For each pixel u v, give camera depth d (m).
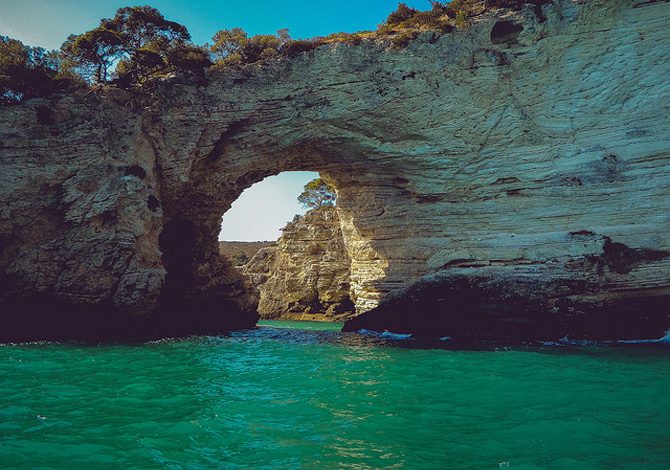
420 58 28.02
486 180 27.45
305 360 16.83
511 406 9.87
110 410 9.12
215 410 9.33
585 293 23.53
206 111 27.91
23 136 23.59
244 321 35.16
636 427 8.32
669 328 22.73
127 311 22.77
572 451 7.09
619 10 25.92
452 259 27.33
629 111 25.23
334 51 28.66
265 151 29.44
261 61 29.31
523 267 25.20
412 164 28.86
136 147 25.66
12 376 12.31
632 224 23.92
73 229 23.06
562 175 25.77
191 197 29.98
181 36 31.56
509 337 24.84
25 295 21.84
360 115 28.28
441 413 9.30
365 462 6.63
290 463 6.59
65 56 29.03
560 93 26.56
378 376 13.42
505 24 27.77
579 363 15.91
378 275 30.97
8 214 22.31
